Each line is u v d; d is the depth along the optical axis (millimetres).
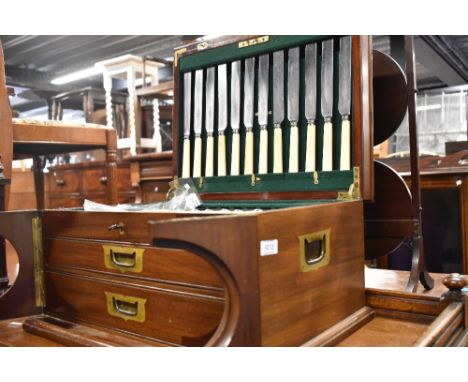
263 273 925
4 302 1398
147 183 2945
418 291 1486
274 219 958
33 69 8539
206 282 1065
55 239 1423
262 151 1628
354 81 1390
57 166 3770
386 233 1606
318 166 1517
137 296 1206
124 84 7906
